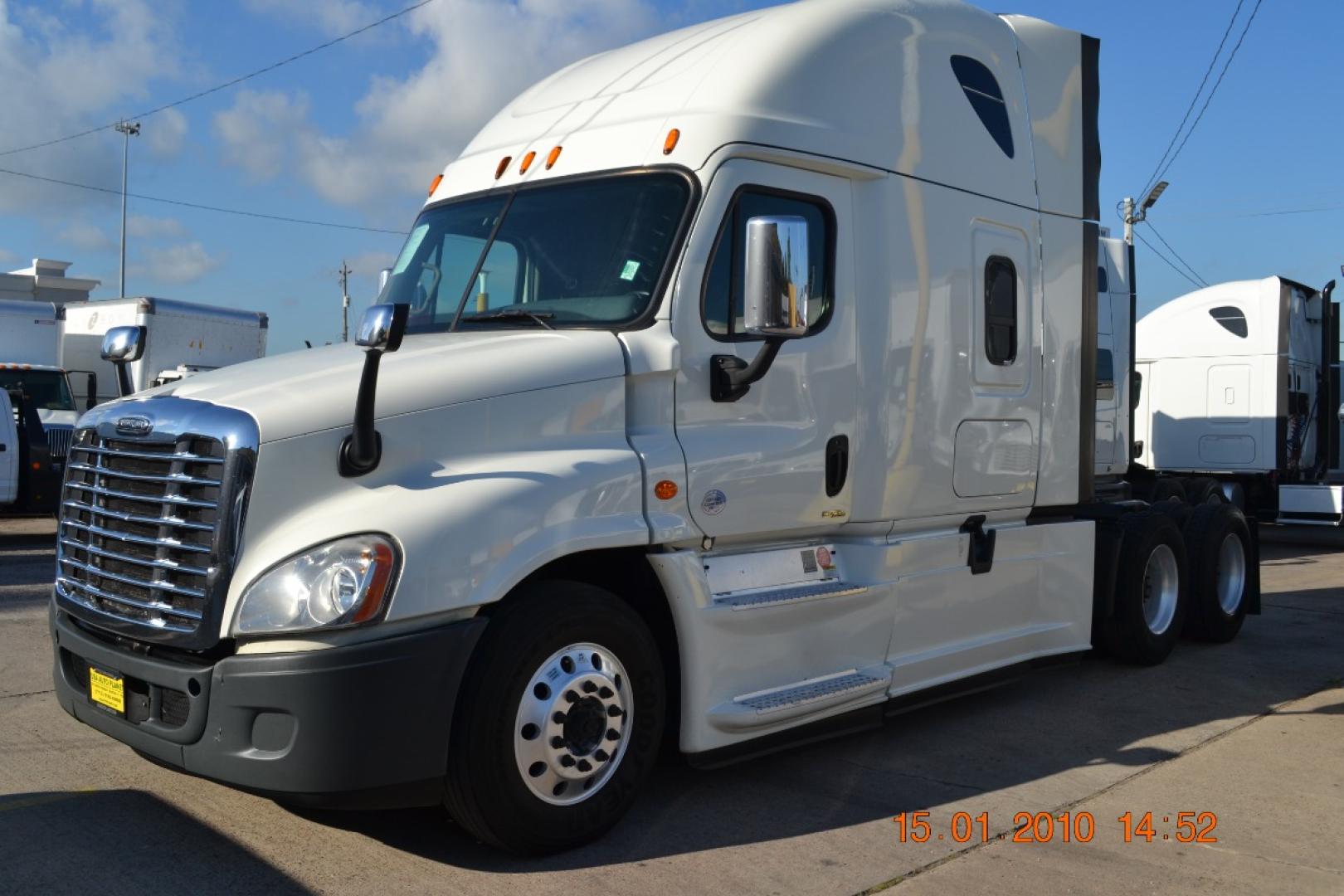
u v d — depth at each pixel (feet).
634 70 19.29
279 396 14.06
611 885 13.75
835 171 18.29
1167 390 56.75
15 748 18.71
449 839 15.11
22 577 37.88
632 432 15.84
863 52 19.21
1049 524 23.12
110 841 14.84
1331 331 58.03
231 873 13.92
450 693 13.46
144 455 14.40
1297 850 15.29
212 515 13.60
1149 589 27.20
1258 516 55.36
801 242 15.21
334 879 13.78
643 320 16.10
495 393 14.75
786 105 17.81
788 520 17.49
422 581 13.24
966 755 19.52
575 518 14.65
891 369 18.92
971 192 20.89
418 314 18.53
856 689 18.03
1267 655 28.55
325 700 12.87
